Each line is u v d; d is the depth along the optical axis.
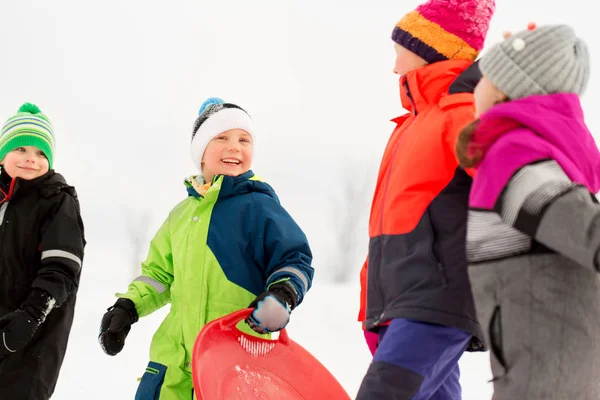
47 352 3.11
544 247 1.88
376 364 2.30
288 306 2.78
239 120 3.25
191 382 2.94
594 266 1.74
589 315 1.86
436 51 2.68
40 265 3.19
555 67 2.03
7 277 3.12
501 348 1.92
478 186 1.97
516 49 2.06
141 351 5.54
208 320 2.94
